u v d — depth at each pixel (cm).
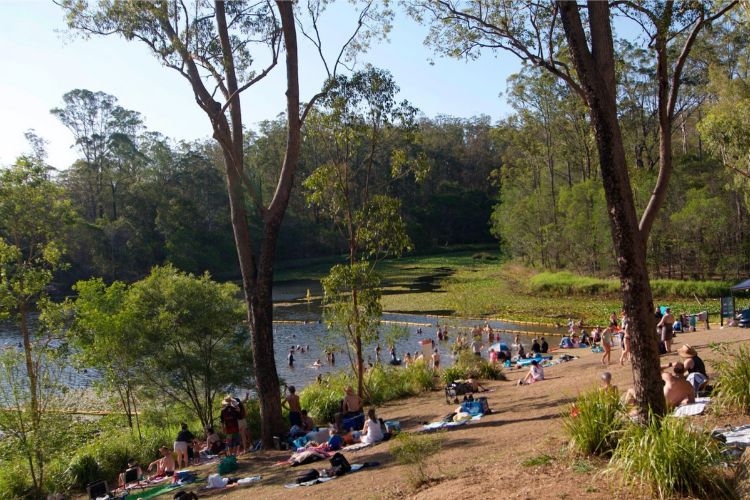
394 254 1911
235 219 1608
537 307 4303
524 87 5388
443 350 3256
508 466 815
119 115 8188
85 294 2127
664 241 4631
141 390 2025
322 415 1866
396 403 1919
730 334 2223
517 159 6819
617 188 792
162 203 7875
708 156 5012
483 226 10619
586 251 5241
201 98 1568
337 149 1891
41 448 1614
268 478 1213
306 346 3538
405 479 905
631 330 801
